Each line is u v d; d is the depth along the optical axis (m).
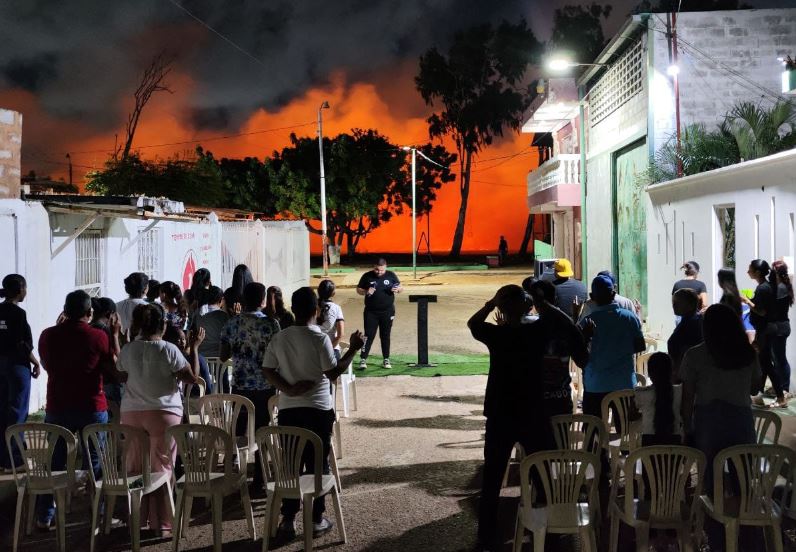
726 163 14.43
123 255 12.09
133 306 7.70
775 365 8.84
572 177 25.95
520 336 5.16
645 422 5.72
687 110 16.30
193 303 9.12
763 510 4.52
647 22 16.36
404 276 40.00
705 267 12.25
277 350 5.47
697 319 6.28
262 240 21.95
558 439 5.57
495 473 5.19
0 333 6.81
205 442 5.21
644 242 17.73
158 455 5.57
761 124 13.82
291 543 5.44
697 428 5.00
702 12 16.19
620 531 5.53
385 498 6.40
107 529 5.66
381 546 5.39
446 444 8.04
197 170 24.23
